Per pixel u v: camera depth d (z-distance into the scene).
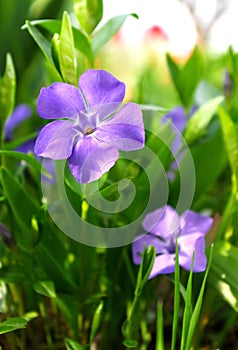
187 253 0.33
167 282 0.41
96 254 0.37
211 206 0.44
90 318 0.37
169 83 0.87
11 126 0.46
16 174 0.38
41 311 0.38
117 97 0.30
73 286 0.35
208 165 0.40
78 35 0.35
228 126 0.34
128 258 0.35
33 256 0.34
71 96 0.30
